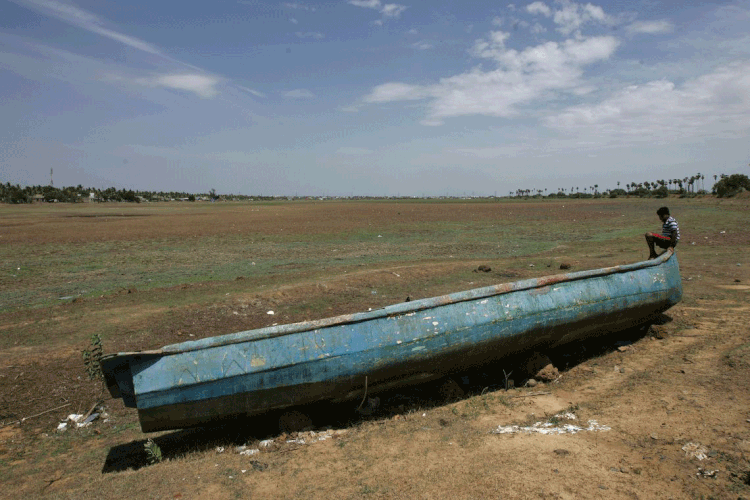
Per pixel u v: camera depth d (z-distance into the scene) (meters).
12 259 18.27
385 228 29.56
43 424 6.14
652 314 7.47
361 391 5.68
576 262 14.72
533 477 3.88
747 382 5.14
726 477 3.65
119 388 5.13
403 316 5.69
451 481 3.94
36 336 8.80
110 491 4.36
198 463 4.87
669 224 7.96
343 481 4.14
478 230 27.58
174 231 29.16
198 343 5.16
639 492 3.60
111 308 10.55
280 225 32.88
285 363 5.21
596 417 4.92
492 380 6.75
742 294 9.37
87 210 60.06
